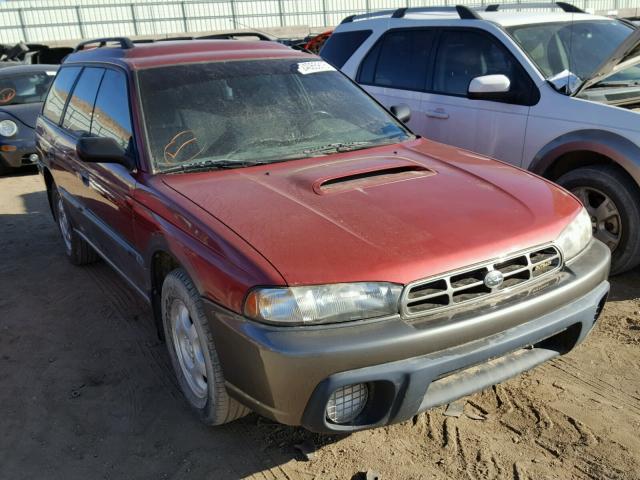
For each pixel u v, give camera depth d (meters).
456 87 5.40
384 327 2.37
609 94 4.70
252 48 4.19
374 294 2.38
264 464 2.83
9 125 9.35
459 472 2.70
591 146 4.31
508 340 2.53
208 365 2.73
